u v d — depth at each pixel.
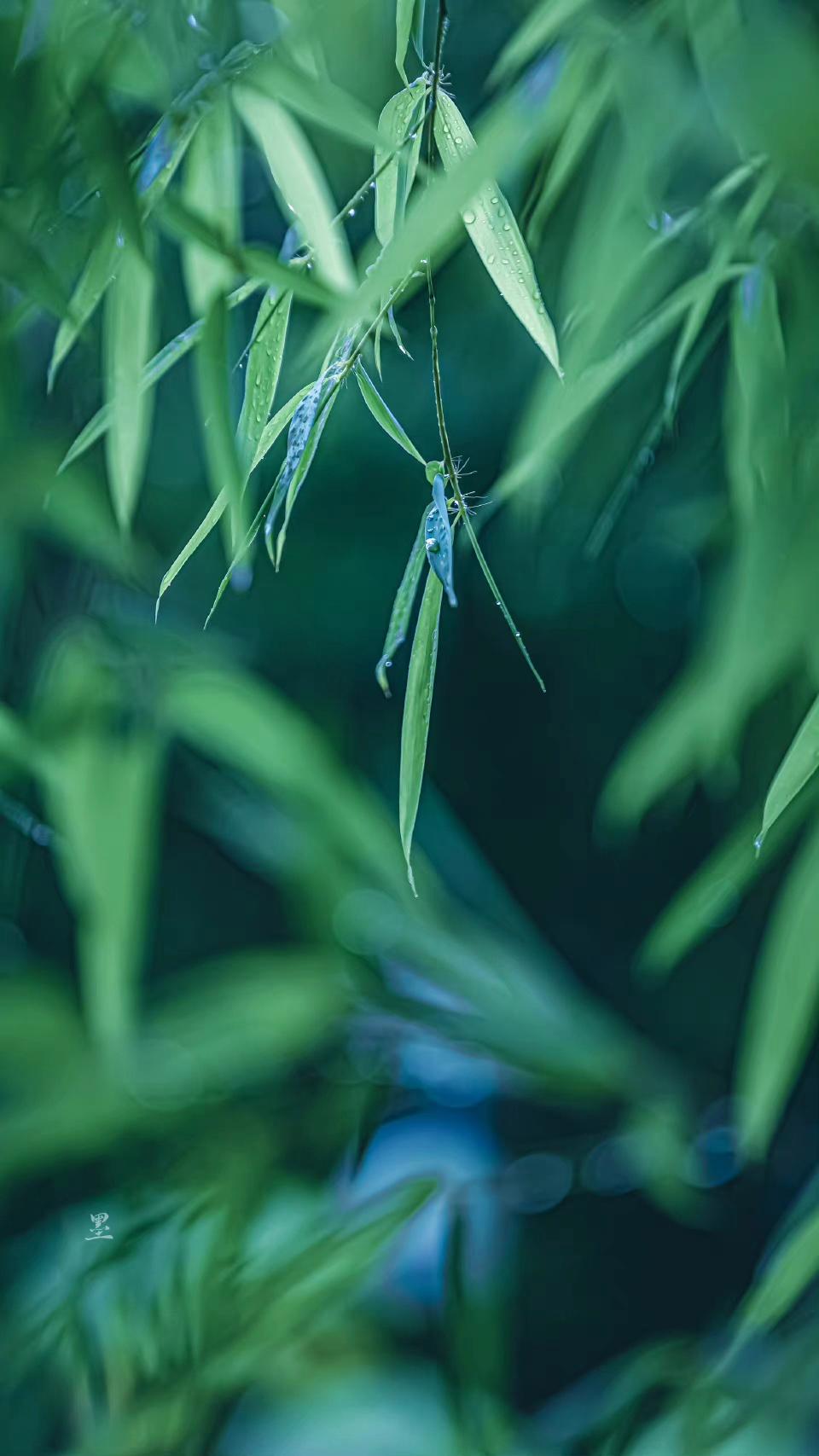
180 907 2.65
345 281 1.01
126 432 1.01
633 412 1.46
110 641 1.49
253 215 1.81
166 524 2.28
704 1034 2.67
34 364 1.31
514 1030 1.61
